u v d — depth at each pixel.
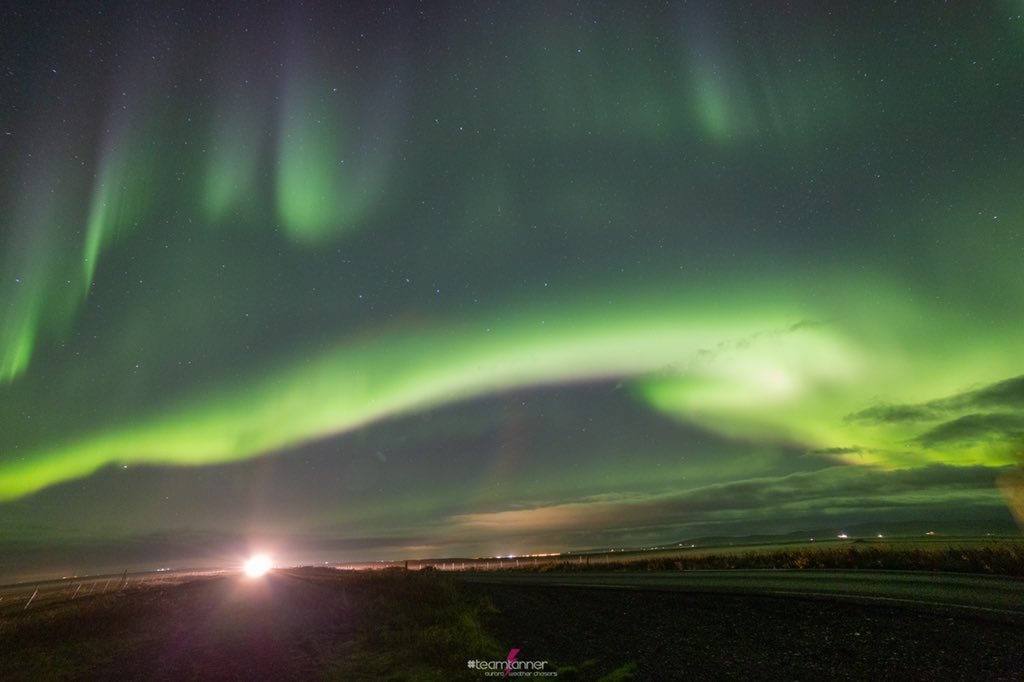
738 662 10.31
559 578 33.50
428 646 13.71
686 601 18.06
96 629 19.41
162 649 16.03
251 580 48.53
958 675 8.27
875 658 9.54
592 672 10.78
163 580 61.69
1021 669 8.19
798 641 11.30
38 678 13.32
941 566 20.30
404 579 31.73
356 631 17.20
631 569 39.41
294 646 15.59
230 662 13.99
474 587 29.72
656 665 10.72
